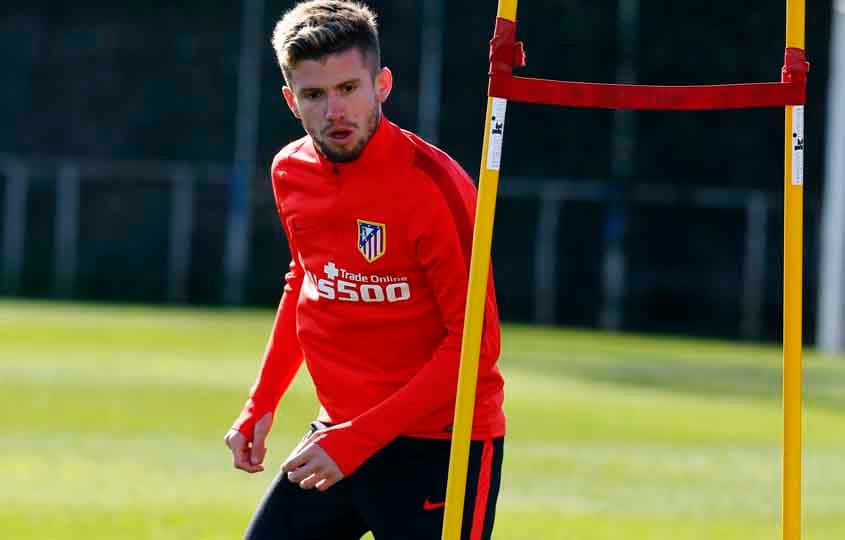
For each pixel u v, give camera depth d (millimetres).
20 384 48969
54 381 50281
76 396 46219
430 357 14539
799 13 12688
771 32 101125
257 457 15695
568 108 102750
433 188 13898
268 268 104562
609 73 102188
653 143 102188
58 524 25500
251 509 27656
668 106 12758
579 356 71688
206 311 94438
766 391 57406
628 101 12789
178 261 104750
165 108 106000
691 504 30141
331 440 13727
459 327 13922
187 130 105625
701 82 101438
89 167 105875
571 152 102750
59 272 104875
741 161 101812
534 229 102938
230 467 33156
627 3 102125
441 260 13922
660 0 102000
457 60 103188
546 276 102500
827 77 102812
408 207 13922
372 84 13805
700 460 37344
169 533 24922
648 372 64188
